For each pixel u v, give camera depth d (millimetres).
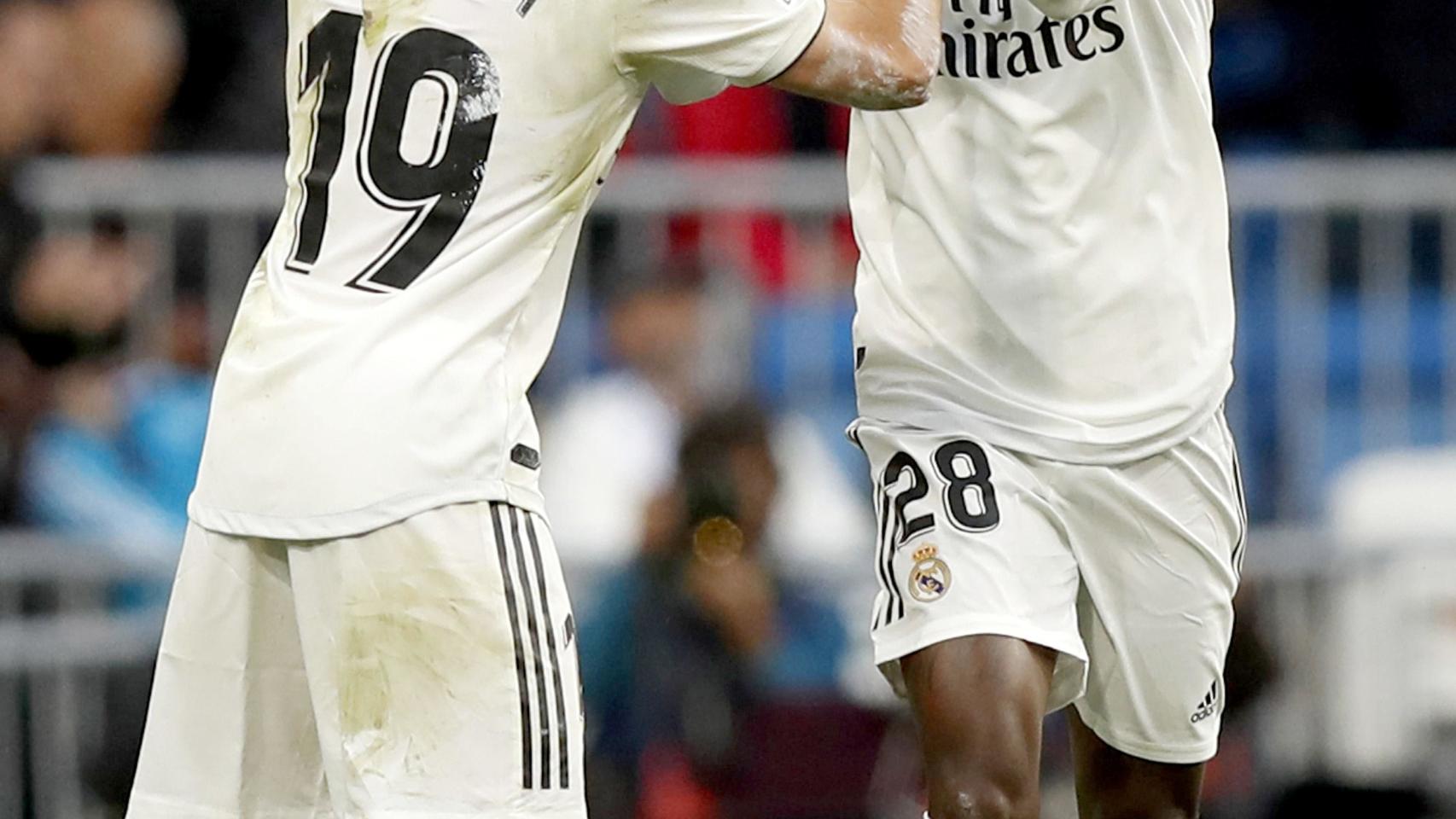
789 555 24781
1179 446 16109
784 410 26438
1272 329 27125
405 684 14227
